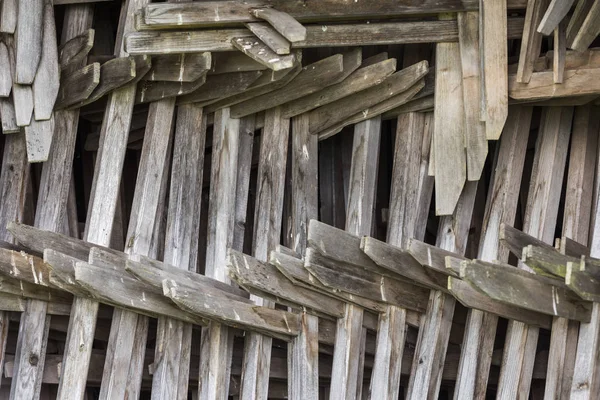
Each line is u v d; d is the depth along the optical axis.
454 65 8.51
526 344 8.64
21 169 8.52
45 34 8.34
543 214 8.82
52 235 7.98
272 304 8.85
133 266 7.87
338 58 8.55
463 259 8.30
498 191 8.90
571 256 8.01
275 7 8.14
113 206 8.39
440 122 8.52
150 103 8.67
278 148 9.08
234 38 8.04
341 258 8.33
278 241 8.95
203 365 8.48
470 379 8.65
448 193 8.48
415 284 8.83
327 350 9.06
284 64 7.76
